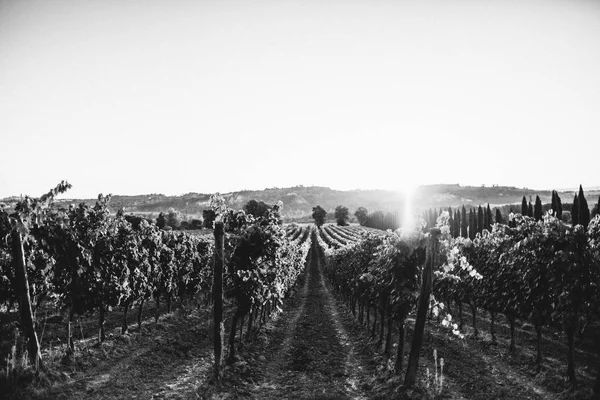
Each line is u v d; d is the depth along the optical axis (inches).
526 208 1961.1
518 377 645.9
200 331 956.6
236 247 748.6
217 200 676.7
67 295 685.9
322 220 6648.6
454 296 1003.9
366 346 876.0
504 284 781.9
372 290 829.2
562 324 594.9
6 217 596.1
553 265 616.1
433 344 868.0
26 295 568.4
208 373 663.8
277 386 637.3
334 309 1457.9
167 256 1031.6
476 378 638.5
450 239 596.1
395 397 553.3
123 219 862.5
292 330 1074.7
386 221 4736.7
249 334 905.5
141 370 644.1
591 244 673.6
